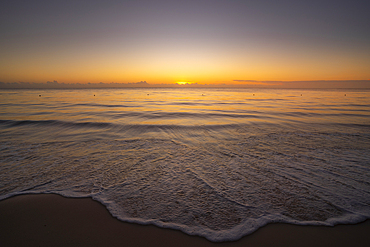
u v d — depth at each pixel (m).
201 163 5.50
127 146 7.19
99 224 2.98
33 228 2.89
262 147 7.03
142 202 3.56
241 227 2.91
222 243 2.61
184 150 6.71
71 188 4.07
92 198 3.69
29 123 11.33
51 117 13.53
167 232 2.81
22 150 6.66
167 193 3.87
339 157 5.92
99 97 43.06
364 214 3.17
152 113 15.84
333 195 3.75
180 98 39.66
